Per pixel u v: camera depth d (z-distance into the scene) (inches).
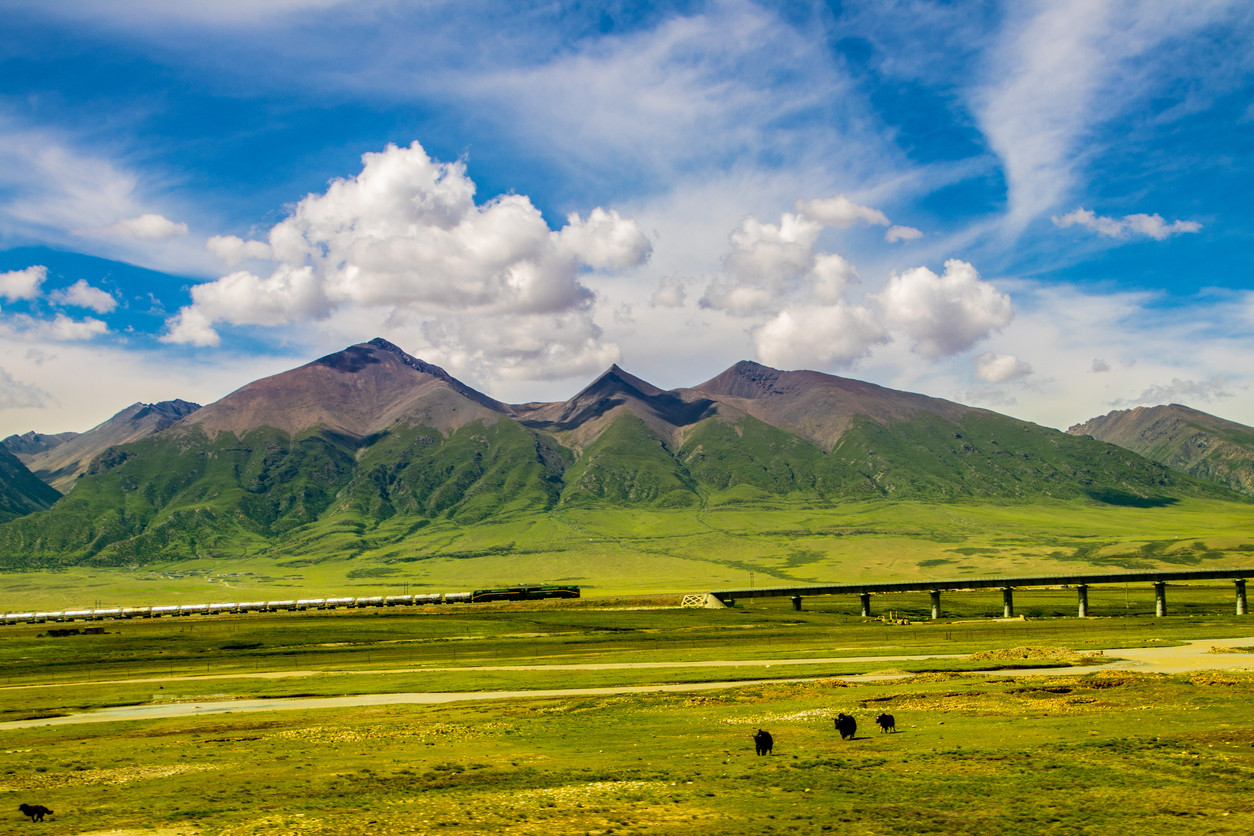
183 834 1549.0
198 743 2628.0
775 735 2374.5
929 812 1555.1
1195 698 2709.2
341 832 1535.4
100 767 2273.6
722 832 1472.7
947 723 2453.2
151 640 6983.3
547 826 1536.7
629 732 2559.1
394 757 2278.5
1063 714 2524.6
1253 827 1409.9
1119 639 5300.2
